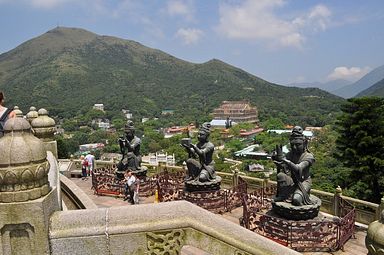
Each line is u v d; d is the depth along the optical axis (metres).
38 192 3.81
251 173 60.41
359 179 36.72
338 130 37.91
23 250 3.78
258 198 17.22
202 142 17.89
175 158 74.06
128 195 19.44
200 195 16.72
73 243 3.92
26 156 3.70
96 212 4.13
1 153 3.67
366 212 14.84
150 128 143.50
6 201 3.71
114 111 181.50
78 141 114.75
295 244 12.48
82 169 26.02
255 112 172.38
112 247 4.02
